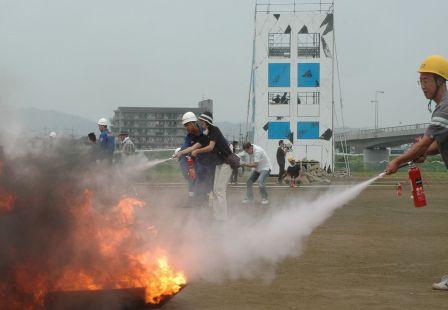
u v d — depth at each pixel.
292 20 42.94
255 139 43.38
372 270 7.89
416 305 6.02
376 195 24.27
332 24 42.94
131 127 87.50
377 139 106.62
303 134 43.25
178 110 87.19
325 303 6.07
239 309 5.79
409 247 9.91
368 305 6.00
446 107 6.88
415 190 7.40
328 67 43.12
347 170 46.56
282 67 43.28
